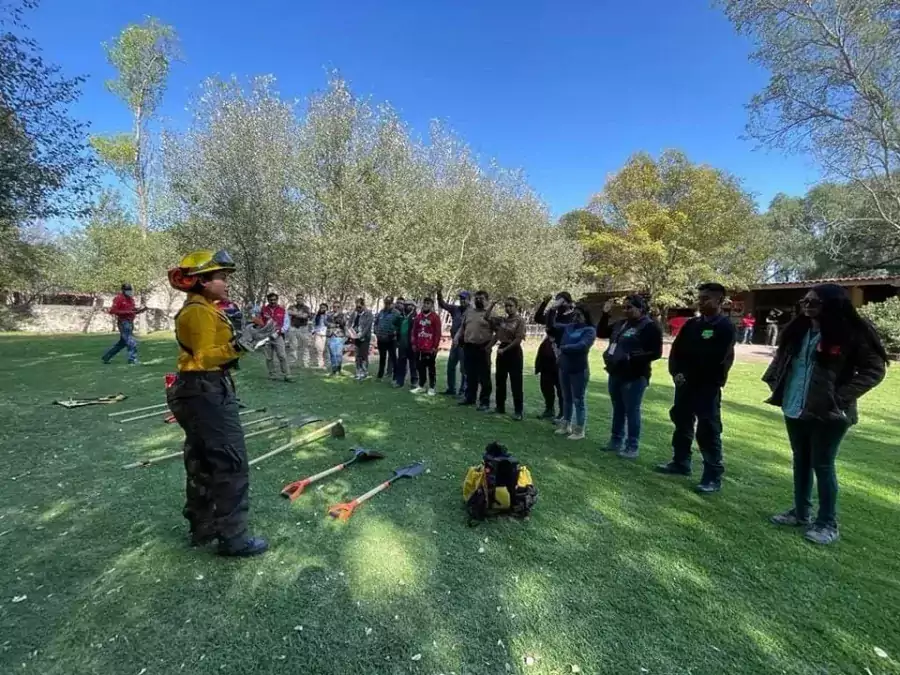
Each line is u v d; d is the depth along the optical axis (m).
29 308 23.62
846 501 3.93
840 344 3.03
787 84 14.00
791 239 28.58
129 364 10.13
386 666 2.03
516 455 4.75
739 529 3.33
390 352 8.88
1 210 8.71
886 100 13.17
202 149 16.70
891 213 16.19
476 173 21.75
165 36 26.36
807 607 2.50
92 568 2.63
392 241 16.66
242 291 17.77
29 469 4.04
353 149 16.56
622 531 3.26
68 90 9.20
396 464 4.41
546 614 2.38
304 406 6.66
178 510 3.32
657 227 24.08
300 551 2.86
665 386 9.73
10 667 1.95
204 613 2.30
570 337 5.36
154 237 23.20
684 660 2.12
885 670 2.09
